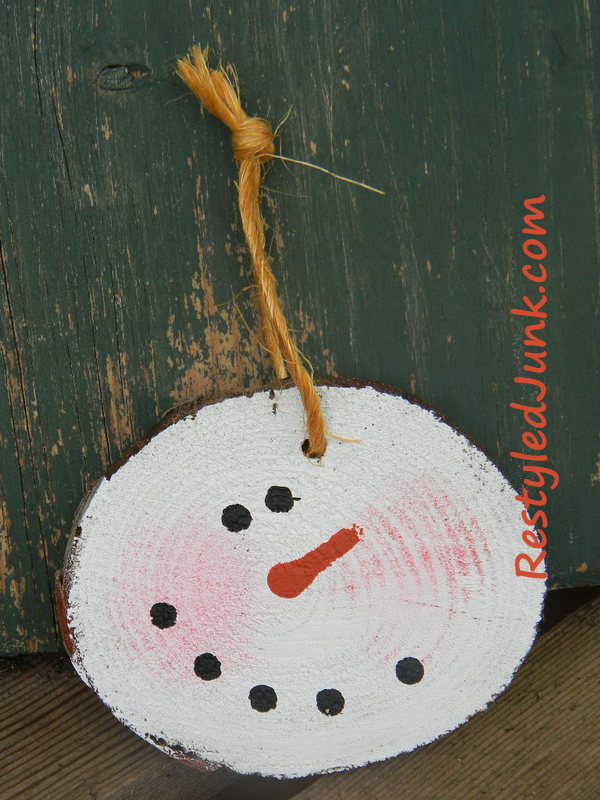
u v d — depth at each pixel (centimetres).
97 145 30
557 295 32
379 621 31
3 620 32
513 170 31
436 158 31
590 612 33
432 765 32
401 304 31
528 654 32
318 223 31
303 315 31
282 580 30
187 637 30
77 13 30
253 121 29
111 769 31
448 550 30
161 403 31
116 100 30
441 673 31
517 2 31
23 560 32
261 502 30
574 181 31
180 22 30
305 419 30
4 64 30
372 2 30
